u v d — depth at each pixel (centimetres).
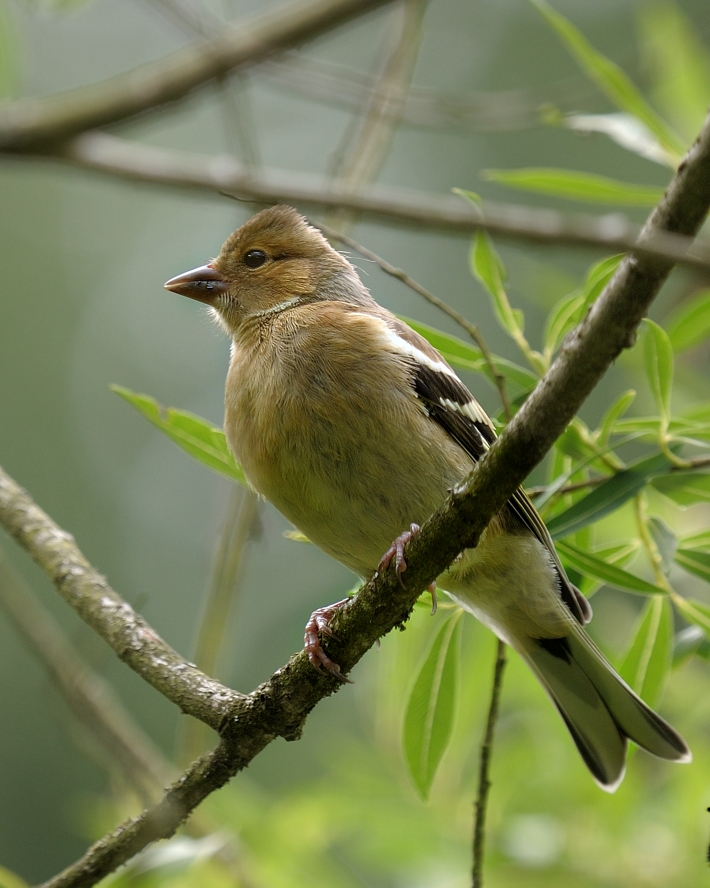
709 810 730
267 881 907
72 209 1780
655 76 1056
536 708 981
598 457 750
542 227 621
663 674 769
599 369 541
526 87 1756
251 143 870
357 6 971
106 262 1781
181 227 1802
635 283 514
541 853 916
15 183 1764
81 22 1738
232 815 945
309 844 923
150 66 962
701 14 1586
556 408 555
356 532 768
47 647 915
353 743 1027
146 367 1748
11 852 1420
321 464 747
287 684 644
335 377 750
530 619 804
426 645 900
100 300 1764
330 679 643
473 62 1773
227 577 874
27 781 1457
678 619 1188
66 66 1723
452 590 796
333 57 1828
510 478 581
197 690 673
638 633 773
